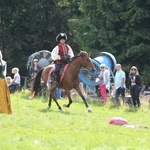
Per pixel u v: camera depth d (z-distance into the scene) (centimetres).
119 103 2402
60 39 2011
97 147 1121
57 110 1964
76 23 4212
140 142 1245
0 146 1076
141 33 3919
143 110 2248
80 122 1586
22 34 5162
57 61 2009
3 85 1662
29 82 3050
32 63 2823
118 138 1288
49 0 5238
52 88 1991
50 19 5278
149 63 3947
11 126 1391
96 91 2794
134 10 3925
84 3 4169
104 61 2998
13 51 5100
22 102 2203
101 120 1723
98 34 4012
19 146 1085
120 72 2453
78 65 1995
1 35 5103
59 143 1154
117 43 3975
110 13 3984
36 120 1545
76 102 2448
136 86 2297
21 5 5119
